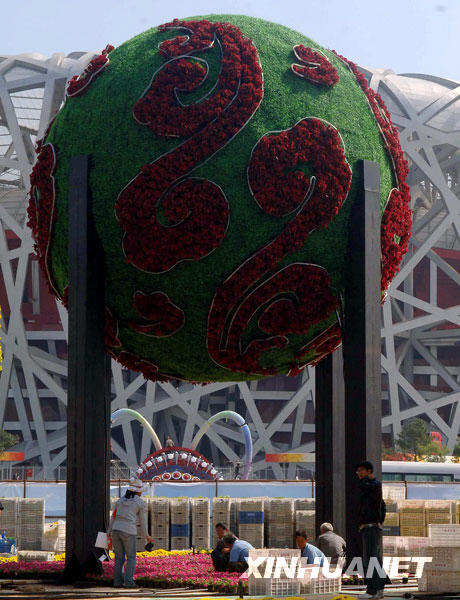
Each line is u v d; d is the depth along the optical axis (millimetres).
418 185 106875
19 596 14469
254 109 17531
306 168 17625
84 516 16734
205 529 27719
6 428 106562
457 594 14695
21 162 98938
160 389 104938
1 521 28375
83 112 18438
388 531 24047
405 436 95688
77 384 17125
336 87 18625
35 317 105562
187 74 17703
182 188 17234
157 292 17812
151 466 40438
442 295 114312
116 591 15234
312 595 14078
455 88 107500
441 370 108188
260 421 101438
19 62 101375
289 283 17703
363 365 17406
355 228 17922
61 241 18641
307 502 28688
